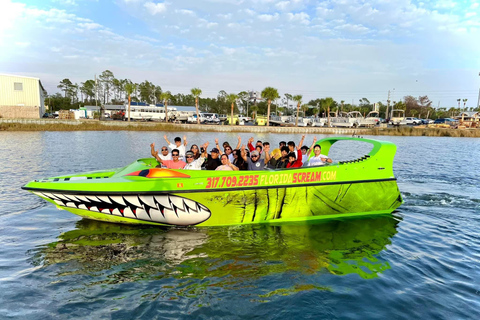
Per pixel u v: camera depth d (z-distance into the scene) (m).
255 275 4.51
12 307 3.67
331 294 4.07
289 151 7.24
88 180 6.15
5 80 41.78
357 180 6.96
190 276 4.45
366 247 5.55
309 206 6.79
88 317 3.54
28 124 37.12
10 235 5.80
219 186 6.11
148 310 3.67
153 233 6.03
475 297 4.04
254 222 6.64
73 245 5.41
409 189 10.12
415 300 3.96
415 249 5.50
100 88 109.94
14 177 10.45
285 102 116.56
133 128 42.41
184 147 8.57
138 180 6.09
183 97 114.38
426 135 48.44
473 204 8.34
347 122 59.50
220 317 3.58
